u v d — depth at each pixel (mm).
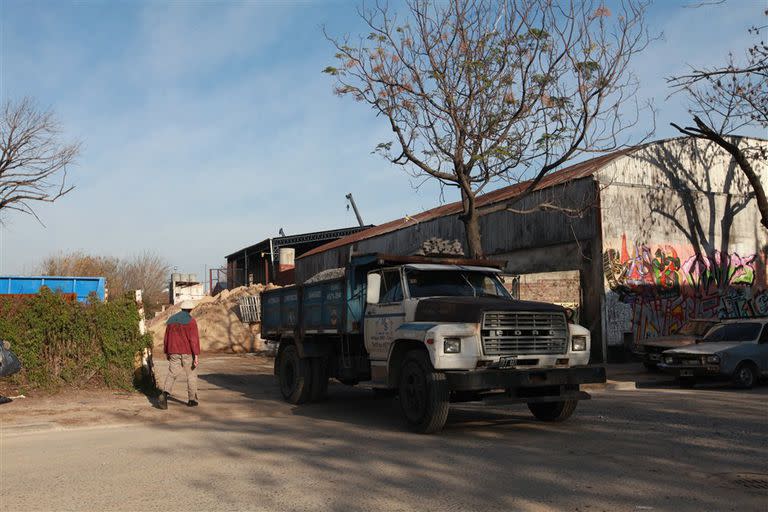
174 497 5906
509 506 5445
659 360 18016
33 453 8195
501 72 16422
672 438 8430
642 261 22250
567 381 9039
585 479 6301
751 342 16141
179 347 12031
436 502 5602
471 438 8664
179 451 8117
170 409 11812
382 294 10594
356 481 6383
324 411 11859
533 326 9094
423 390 8977
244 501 5730
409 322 9695
